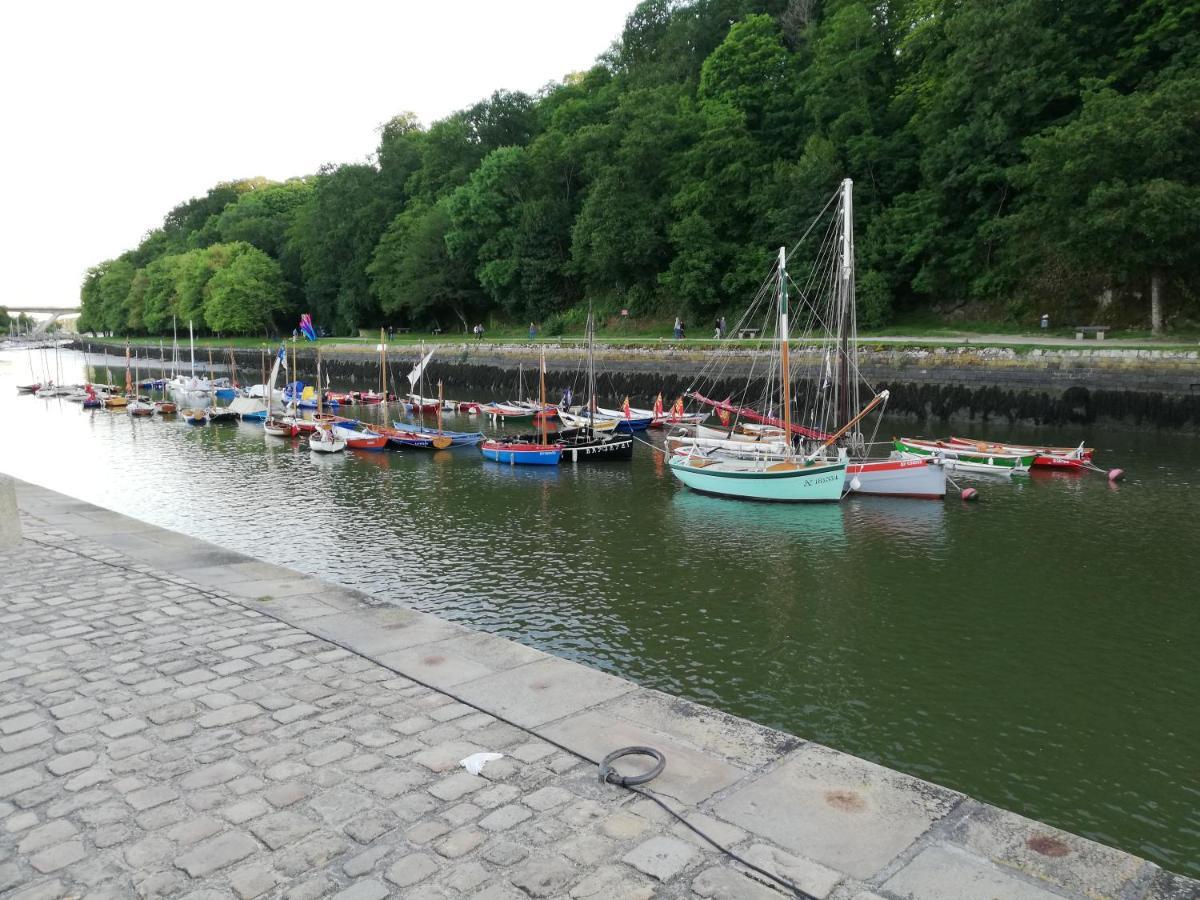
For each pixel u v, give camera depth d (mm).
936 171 58250
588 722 7414
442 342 86375
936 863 5305
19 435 50656
